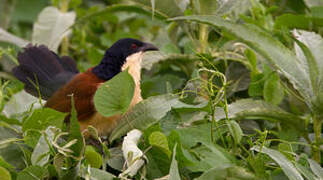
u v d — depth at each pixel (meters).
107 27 11.53
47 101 7.80
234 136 6.05
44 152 5.30
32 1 14.59
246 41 6.21
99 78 8.02
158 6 7.68
